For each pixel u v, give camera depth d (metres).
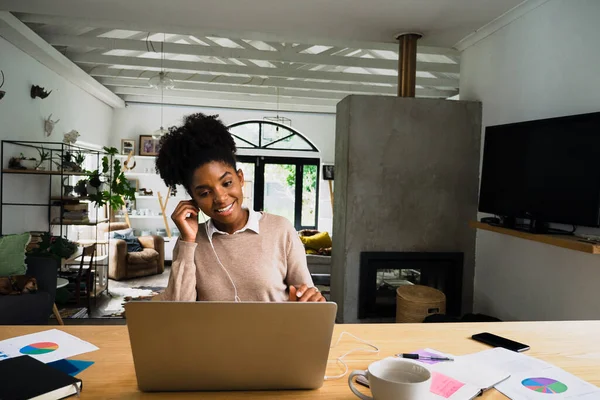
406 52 3.92
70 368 0.99
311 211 8.64
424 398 0.76
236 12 3.53
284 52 5.25
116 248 6.21
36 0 3.38
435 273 3.95
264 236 1.34
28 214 4.75
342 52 5.73
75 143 6.13
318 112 8.48
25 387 0.81
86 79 5.93
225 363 0.87
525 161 2.88
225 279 1.31
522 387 0.94
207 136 1.21
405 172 3.79
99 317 4.41
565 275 2.80
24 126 4.64
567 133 2.54
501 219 3.25
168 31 4.24
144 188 7.94
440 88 7.15
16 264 3.17
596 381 0.99
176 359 0.86
